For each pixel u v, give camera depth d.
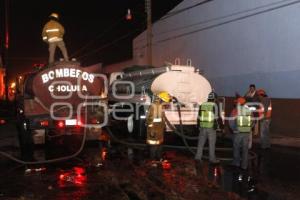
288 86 16.86
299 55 16.19
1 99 34.75
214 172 10.10
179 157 12.27
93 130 13.52
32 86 12.78
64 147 14.19
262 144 13.98
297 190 8.38
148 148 13.30
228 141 16.12
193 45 24.70
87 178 9.54
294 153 13.09
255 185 8.78
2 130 19.70
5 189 8.69
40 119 13.00
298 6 16.14
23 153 13.09
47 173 10.15
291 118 16.17
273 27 17.66
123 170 10.34
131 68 19.12
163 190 8.38
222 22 21.55
